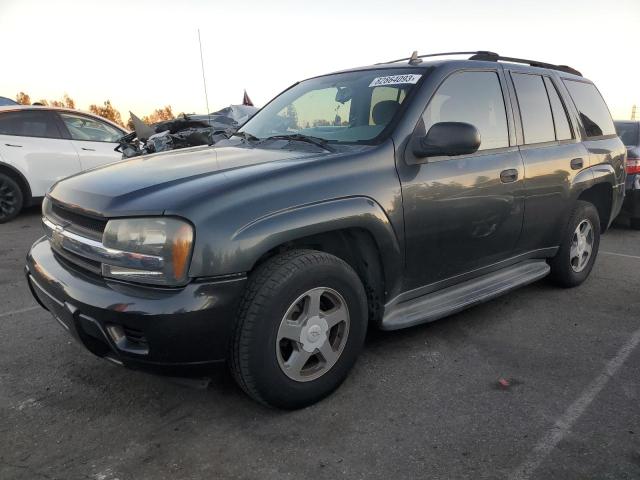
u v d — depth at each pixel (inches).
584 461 88.0
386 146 113.3
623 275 197.2
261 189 94.3
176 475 84.7
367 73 141.3
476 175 128.1
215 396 108.5
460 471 85.6
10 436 94.9
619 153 191.9
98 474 84.9
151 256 87.0
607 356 127.3
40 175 301.0
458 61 134.9
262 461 88.0
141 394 109.3
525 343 134.4
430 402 106.1
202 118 284.4
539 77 160.7
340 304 104.6
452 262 129.2
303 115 138.7
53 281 98.6
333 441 93.4
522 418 100.7
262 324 91.9
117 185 98.8
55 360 124.3
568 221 167.5
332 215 99.7
